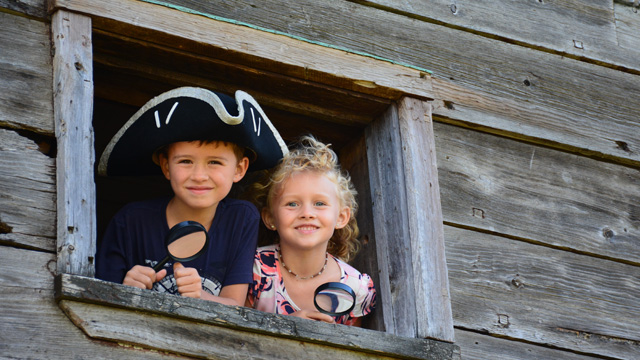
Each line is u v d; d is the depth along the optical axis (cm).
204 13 287
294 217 302
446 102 332
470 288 308
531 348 309
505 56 354
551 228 333
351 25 328
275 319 247
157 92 308
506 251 322
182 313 234
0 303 223
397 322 294
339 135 337
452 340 283
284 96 310
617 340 325
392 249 304
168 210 293
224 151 278
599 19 382
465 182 325
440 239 298
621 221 349
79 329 226
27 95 252
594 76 369
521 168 339
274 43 295
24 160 243
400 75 314
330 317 284
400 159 308
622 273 339
